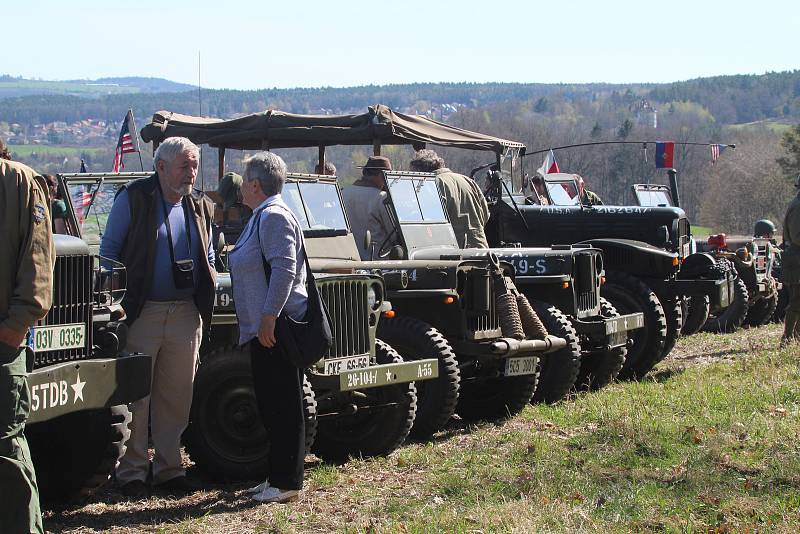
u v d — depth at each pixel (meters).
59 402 4.44
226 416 5.99
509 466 6.22
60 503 5.31
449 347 7.14
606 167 57.38
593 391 9.30
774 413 7.67
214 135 11.53
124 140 11.22
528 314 7.73
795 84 144.50
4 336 3.84
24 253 3.90
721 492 5.50
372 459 6.47
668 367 10.92
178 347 5.64
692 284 10.88
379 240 8.73
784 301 16.62
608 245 11.09
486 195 12.05
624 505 5.27
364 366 6.32
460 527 4.82
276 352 5.34
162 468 5.70
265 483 5.59
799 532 4.77
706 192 63.59
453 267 7.42
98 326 4.92
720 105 140.12
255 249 5.30
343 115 11.48
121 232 5.54
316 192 8.11
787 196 61.12
